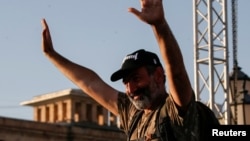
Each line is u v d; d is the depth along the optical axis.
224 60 21.91
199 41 21.84
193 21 21.91
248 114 24.56
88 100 65.38
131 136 5.96
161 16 5.21
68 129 54.72
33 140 52.69
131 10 5.21
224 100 22.12
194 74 21.78
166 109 5.65
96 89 6.54
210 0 21.75
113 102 6.35
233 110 24.72
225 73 21.89
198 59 21.80
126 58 5.77
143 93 5.72
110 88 6.49
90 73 6.65
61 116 65.88
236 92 25.09
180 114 5.51
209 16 21.67
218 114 22.05
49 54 6.73
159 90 5.77
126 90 5.81
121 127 6.30
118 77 5.76
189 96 5.46
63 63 6.70
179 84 5.39
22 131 52.28
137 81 5.73
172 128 5.59
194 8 21.94
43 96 69.31
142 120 5.89
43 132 53.34
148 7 5.21
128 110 6.21
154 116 5.73
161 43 5.31
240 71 25.48
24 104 70.56
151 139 5.68
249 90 26.28
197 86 21.69
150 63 5.73
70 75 6.69
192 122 5.53
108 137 56.84
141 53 5.75
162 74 5.80
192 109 5.50
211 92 21.41
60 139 54.22
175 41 5.33
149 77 5.73
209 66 21.50
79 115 64.62
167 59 5.34
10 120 51.62
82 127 58.25
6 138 51.25
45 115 68.69
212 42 21.61
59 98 66.62
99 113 65.44
